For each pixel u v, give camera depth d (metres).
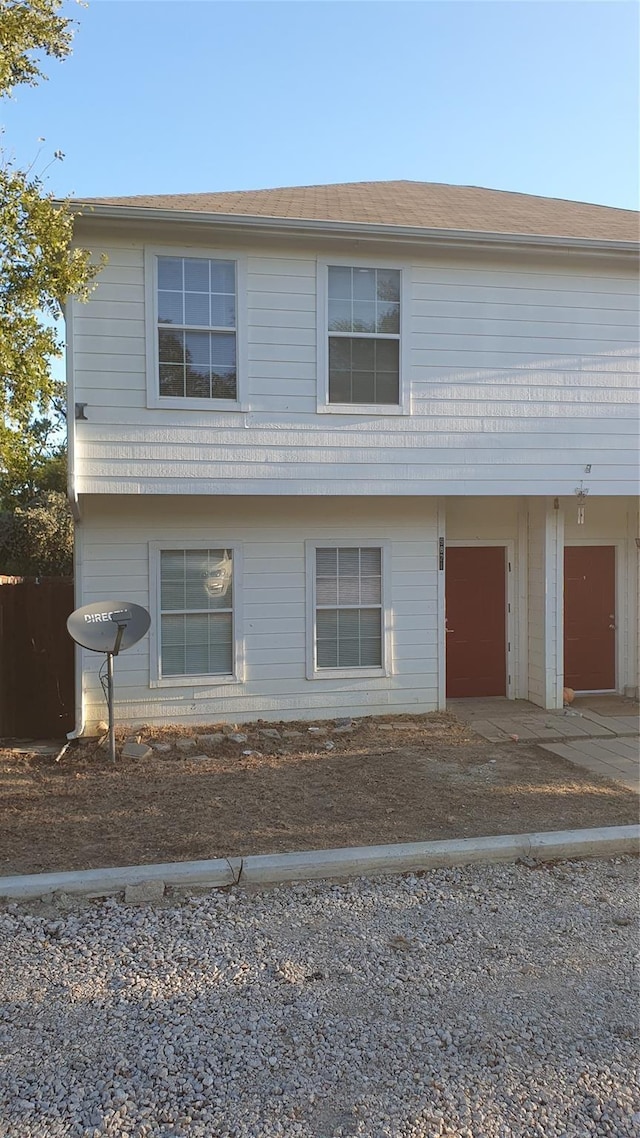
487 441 9.90
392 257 9.58
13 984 3.85
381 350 9.62
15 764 8.27
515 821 6.12
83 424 8.80
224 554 9.85
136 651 9.53
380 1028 3.46
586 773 7.69
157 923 4.50
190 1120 2.90
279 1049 3.32
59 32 8.33
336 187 12.91
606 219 11.67
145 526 9.53
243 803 6.71
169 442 9.02
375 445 9.59
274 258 9.27
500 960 4.07
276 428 9.30
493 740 9.19
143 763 8.22
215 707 9.80
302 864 5.18
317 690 10.11
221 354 9.20
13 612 10.25
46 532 19.64
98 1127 2.86
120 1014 3.58
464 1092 3.05
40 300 8.30
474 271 9.82
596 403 10.23
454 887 5.02
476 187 14.55
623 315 10.29
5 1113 2.93
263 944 4.25
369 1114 2.93
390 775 7.62
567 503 11.70
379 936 4.34
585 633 12.20
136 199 9.52
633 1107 2.97
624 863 5.46
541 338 10.04
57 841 5.76
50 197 8.14
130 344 8.91
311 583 10.05
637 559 12.07
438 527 10.45
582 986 3.82
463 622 11.75
